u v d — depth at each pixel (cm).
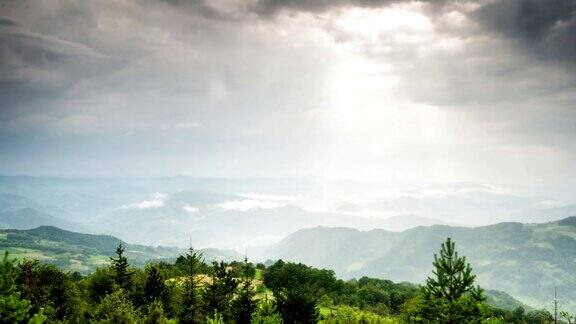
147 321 4403
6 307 2777
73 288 6031
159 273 7250
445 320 3253
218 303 6562
